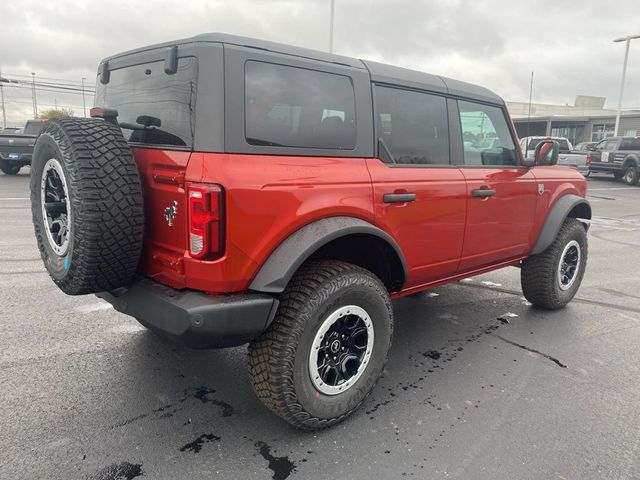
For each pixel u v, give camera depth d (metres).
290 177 2.63
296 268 2.58
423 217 3.40
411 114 3.42
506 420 3.05
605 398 3.34
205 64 2.44
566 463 2.64
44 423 2.88
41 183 2.85
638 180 21.70
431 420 3.04
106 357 3.73
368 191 3.00
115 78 3.16
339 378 2.93
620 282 6.37
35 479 2.41
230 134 2.44
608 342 4.32
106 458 2.59
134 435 2.80
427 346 4.16
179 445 2.73
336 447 2.75
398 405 3.20
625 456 2.71
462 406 3.21
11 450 2.62
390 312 3.12
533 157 4.50
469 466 2.60
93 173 2.44
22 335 4.07
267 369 2.64
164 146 2.64
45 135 2.67
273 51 2.65
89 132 2.53
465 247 3.87
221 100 2.42
